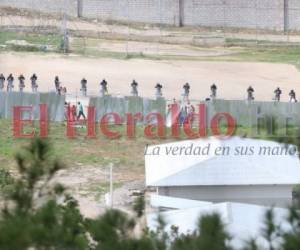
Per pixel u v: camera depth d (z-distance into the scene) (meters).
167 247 38.34
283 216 39.22
